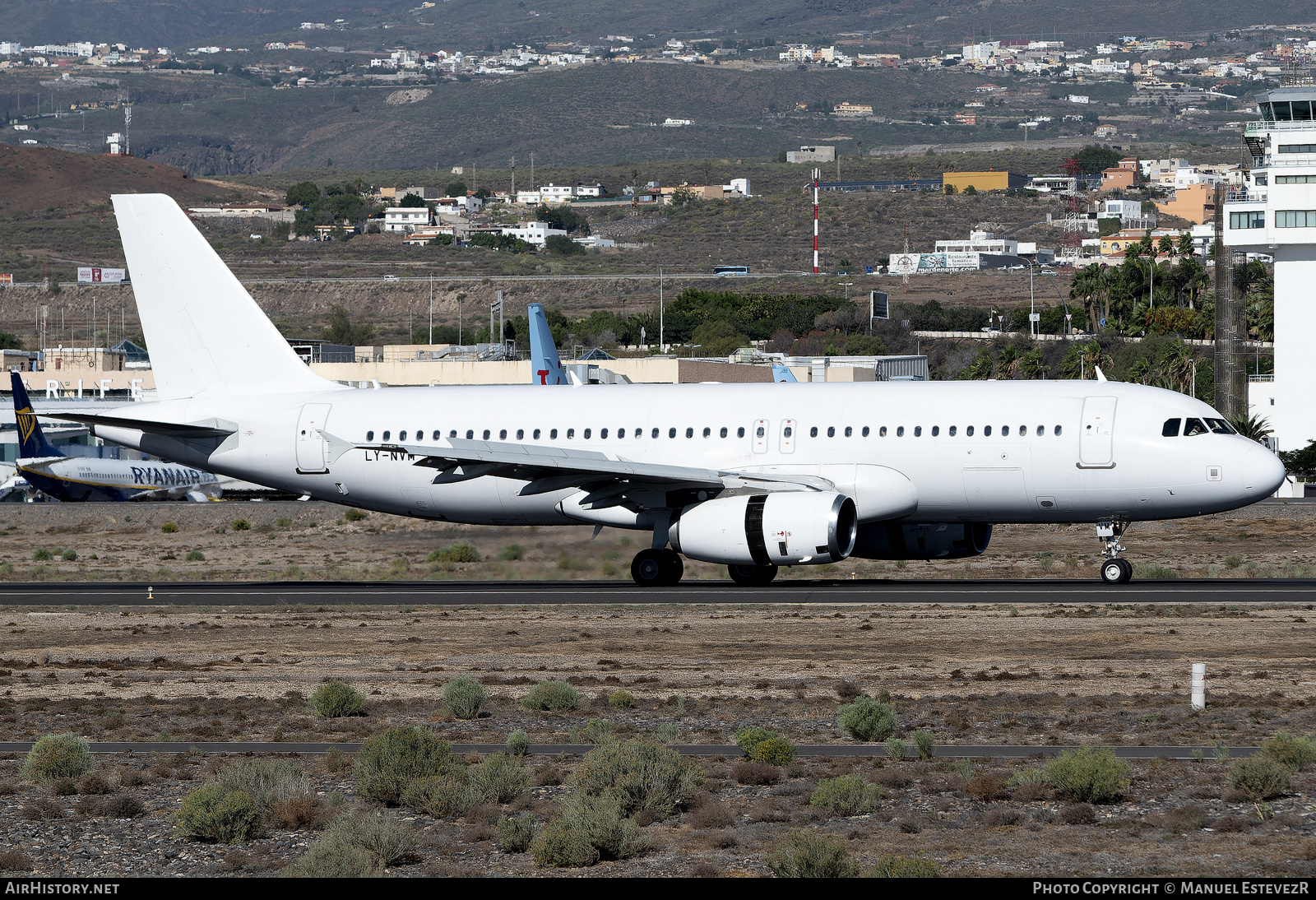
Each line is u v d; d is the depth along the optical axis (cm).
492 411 17688
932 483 16038
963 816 6494
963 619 13338
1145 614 13412
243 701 9956
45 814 6700
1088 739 8112
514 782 6956
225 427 18412
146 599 16938
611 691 10069
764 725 8781
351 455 18012
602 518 17162
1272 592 15050
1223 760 7388
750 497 15775
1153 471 15412
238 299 18725
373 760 7131
